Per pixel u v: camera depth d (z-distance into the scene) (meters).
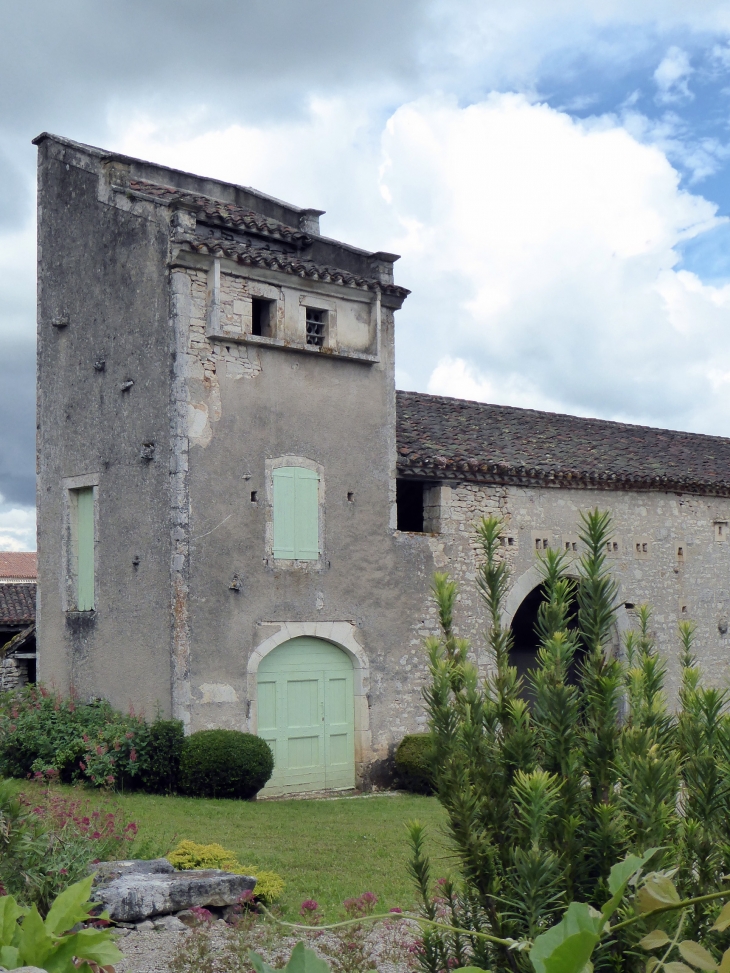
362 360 14.80
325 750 14.09
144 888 6.81
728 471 20.03
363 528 14.68
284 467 13.97
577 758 3.40
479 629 15.67
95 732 13.12
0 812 6.33
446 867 8.55
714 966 2.17
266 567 13.66
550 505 16.77
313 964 2.02
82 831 7.70
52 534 15.63
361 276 14.90
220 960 6.00
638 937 2.90
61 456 15.45
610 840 3.17
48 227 16.06
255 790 12.86
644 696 3.62
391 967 5.75
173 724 12.70
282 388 14.08
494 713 3.64
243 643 13.37
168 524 13.14
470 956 3.70
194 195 15.73
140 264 13.97
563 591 3.67
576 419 20.70
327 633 14.14
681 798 3.51
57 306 15.73
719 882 3.20
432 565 15.33
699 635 18.56
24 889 6.28
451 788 3.48
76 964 2.92
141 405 13.77
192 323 13.35
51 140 16.08
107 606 14.17
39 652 15.67
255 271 13.75
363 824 11.09
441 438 16.55
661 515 18.34
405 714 14.82
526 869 3.07
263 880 7.52
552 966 1.86
